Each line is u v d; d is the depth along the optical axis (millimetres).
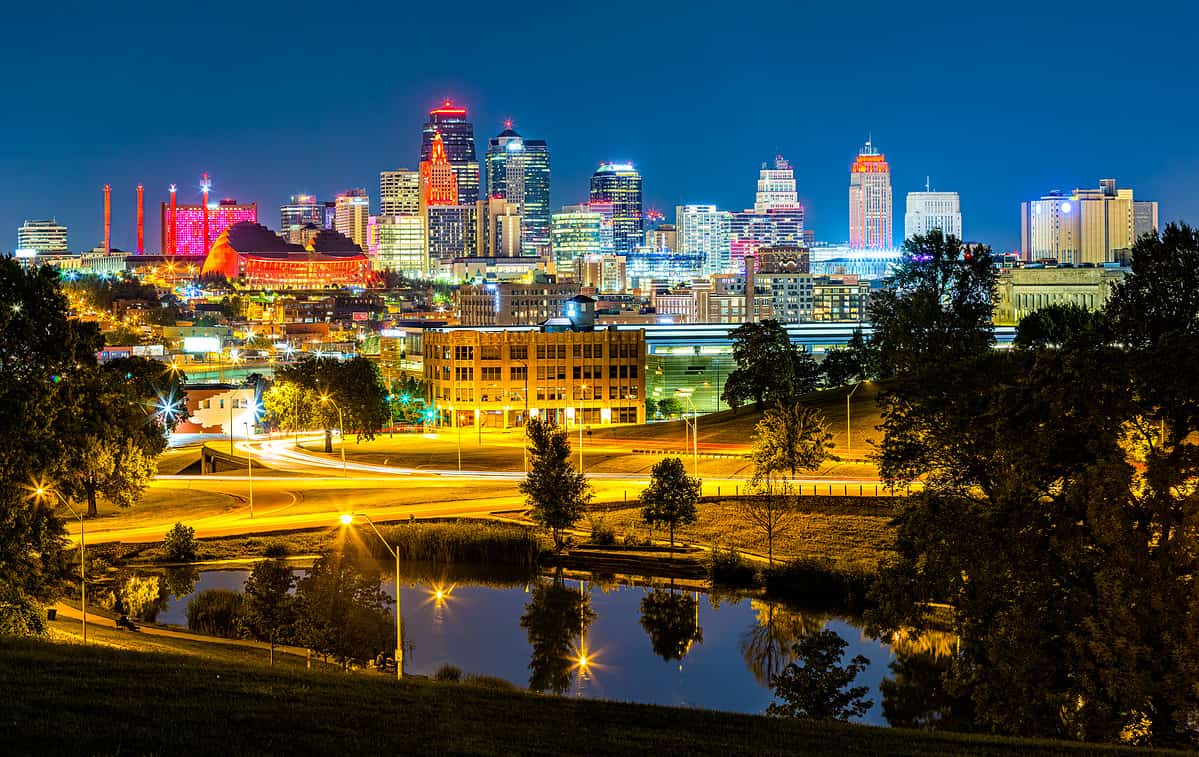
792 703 74750
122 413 121875
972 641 59562
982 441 65375
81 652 55875
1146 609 52781
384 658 77062
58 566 81688
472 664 85062
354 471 173375
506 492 149875
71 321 99688
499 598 105750
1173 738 52344
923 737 49906
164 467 182375
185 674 52062
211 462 182125
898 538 66312
